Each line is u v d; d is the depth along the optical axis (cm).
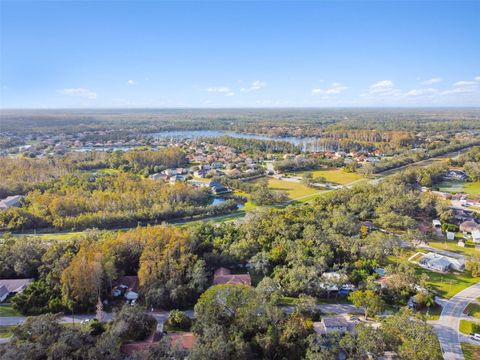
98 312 7381
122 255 9544
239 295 6950
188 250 9669
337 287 8512
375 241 10444
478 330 7175
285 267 9250
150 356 5634
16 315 7744
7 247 9944
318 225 11888
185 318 7300
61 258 8944
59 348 5569
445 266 9962
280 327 6538
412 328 6097
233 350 5850
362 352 5922
